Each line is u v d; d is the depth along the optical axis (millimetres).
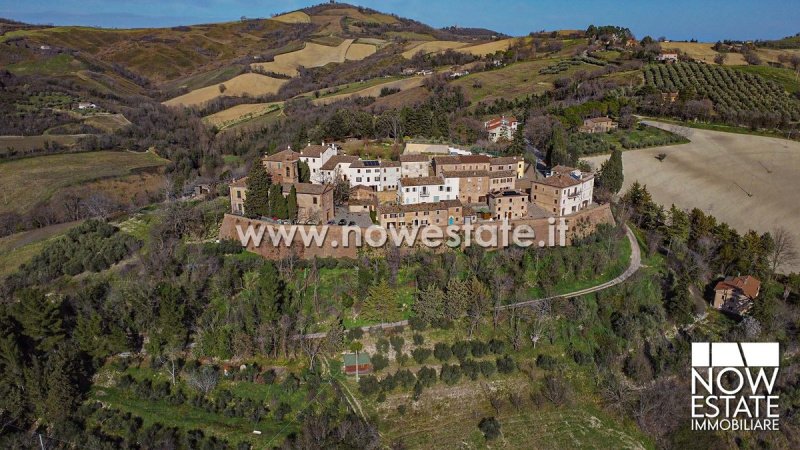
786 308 116188
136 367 93125
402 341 100250
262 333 96375
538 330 101875
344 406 89812
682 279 114125
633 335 105125
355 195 142125
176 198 154375
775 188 169125
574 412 93500
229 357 95062
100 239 121000
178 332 94188
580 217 130375
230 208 133000
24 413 82500
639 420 92125
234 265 110188
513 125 196000
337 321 100812
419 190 136375
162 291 95500
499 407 92625
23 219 156000
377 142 184125
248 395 90312
